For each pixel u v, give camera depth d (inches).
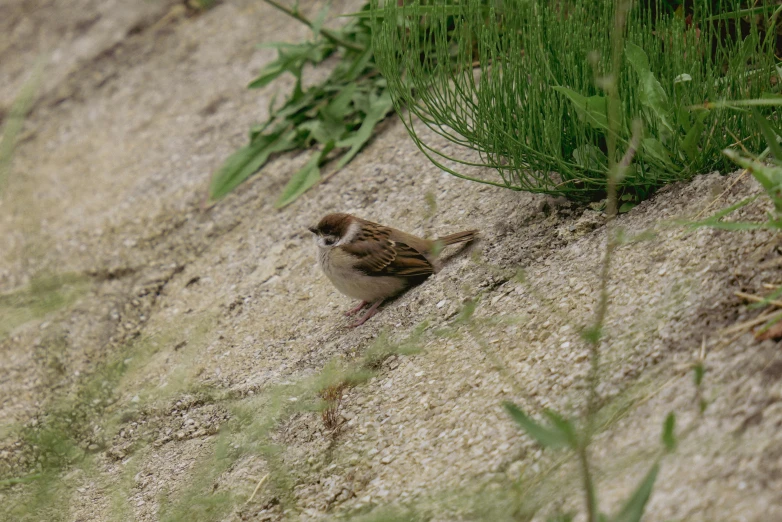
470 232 340.2
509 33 316.5
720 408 194.9
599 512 183.6
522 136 315.9
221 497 256.8
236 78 607.2
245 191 490.6
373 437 262.4
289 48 496.7
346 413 279.9
